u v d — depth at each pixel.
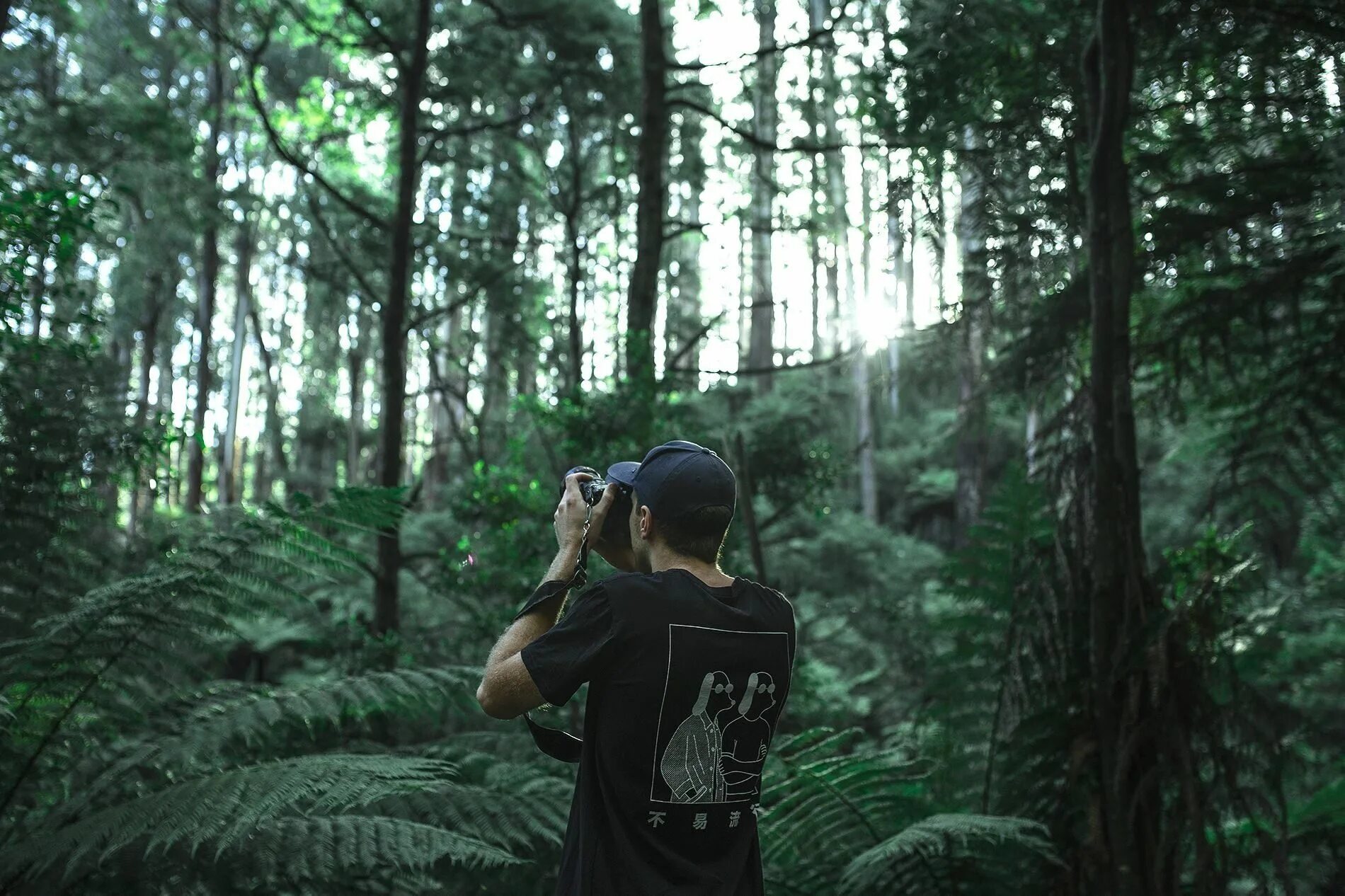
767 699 1.78
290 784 2.56
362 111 12.53
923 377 6.06
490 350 18.89
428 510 16.48
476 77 11.08
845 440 21.52
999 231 4.42
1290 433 5.43
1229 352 5.43
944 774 3.72
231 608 3.07
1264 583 3.58
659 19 8.80
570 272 12.15
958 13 4.14
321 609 8.73
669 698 1.68
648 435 6.73
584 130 13.71
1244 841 3.54
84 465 3.83
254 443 38.75
